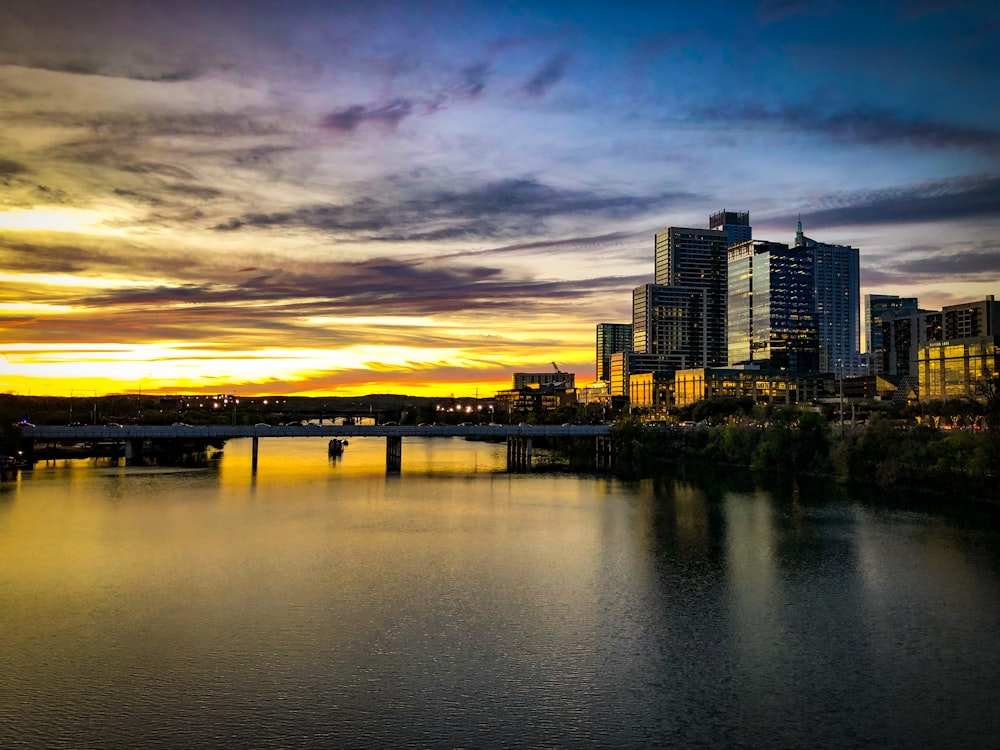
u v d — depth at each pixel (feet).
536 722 196.95
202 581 317.42
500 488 635.66
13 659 233.96
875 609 282.77
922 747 185.26
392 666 230.07
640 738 189.47
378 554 368.89
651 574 331.57
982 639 252.21
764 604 288.92
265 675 223.51
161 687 215.31
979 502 508.12
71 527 430.20
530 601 292.40
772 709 203.82
